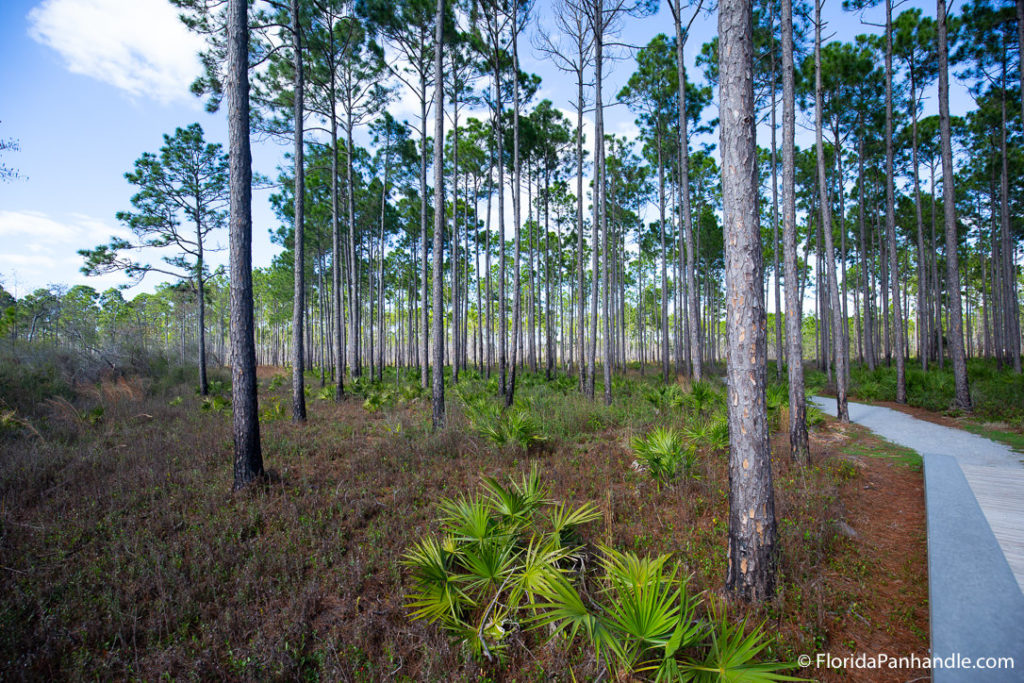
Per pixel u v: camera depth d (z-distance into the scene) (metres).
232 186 6.41
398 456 7.68
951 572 3.25
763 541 3.50
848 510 5.37
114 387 14.58
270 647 3.12
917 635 3.16
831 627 3.28
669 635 2.69
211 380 21.39
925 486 5.18
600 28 12.83
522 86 16.52
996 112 18.78
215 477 6.73
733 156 3.63
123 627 3.42
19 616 3.45
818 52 12.30
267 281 40.59
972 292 34.34
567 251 31.25
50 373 14.31
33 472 6.43
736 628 2.97
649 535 4.74
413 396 15.37
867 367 22.25
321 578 4.12
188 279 18.19
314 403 15.77
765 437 3.56
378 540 4.80
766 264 32.25
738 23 3.60
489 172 21.33
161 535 4.89
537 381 20.31
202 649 3.22
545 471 6.82
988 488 5.25
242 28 6.51
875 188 23.92
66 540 4.70
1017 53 16.09
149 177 16.48
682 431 8.55
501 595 3.57
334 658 3.06
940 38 12.08
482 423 8.75
